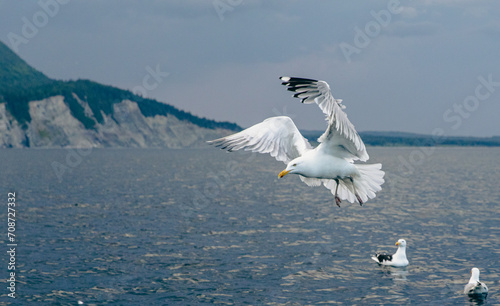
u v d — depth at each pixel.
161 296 20.41
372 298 20.11
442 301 19.81
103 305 19.42
